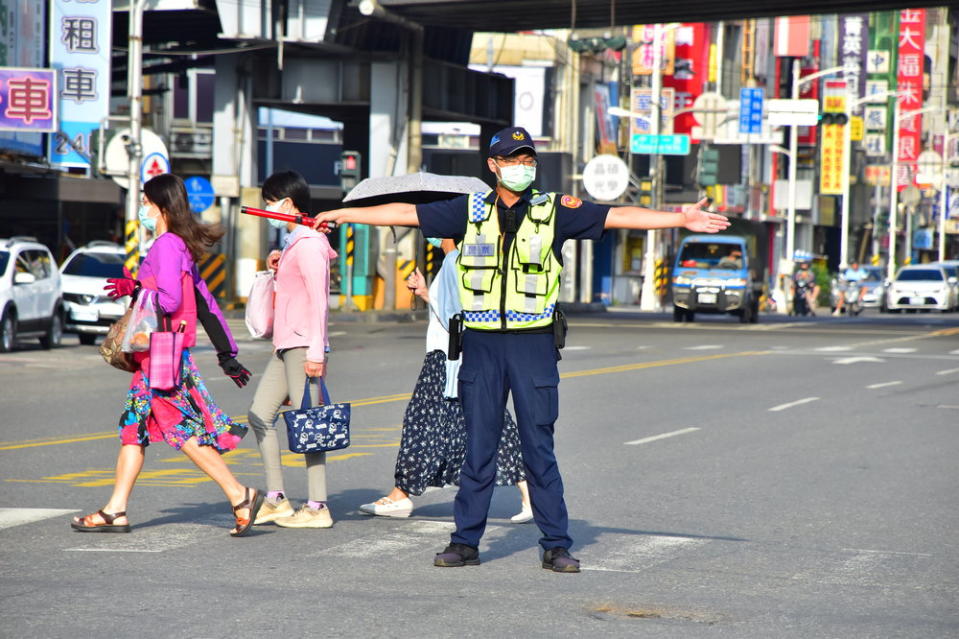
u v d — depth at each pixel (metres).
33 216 111.94
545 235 19.73
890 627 17.28
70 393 48.03
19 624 16.56
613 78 168.00
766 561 21.45
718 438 38.03
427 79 109.69
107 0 95.19
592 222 19.77
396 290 108.19
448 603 18.05
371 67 106.12
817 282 189.50
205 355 66.31
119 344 22.22
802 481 30.52
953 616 17.98
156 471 30.11
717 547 22.58
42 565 20.05
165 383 21.91
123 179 69.75
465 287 19.97
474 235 19.94
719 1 99.31
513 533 23.64
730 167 183.62
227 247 106.88
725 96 188.75
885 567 21.14
